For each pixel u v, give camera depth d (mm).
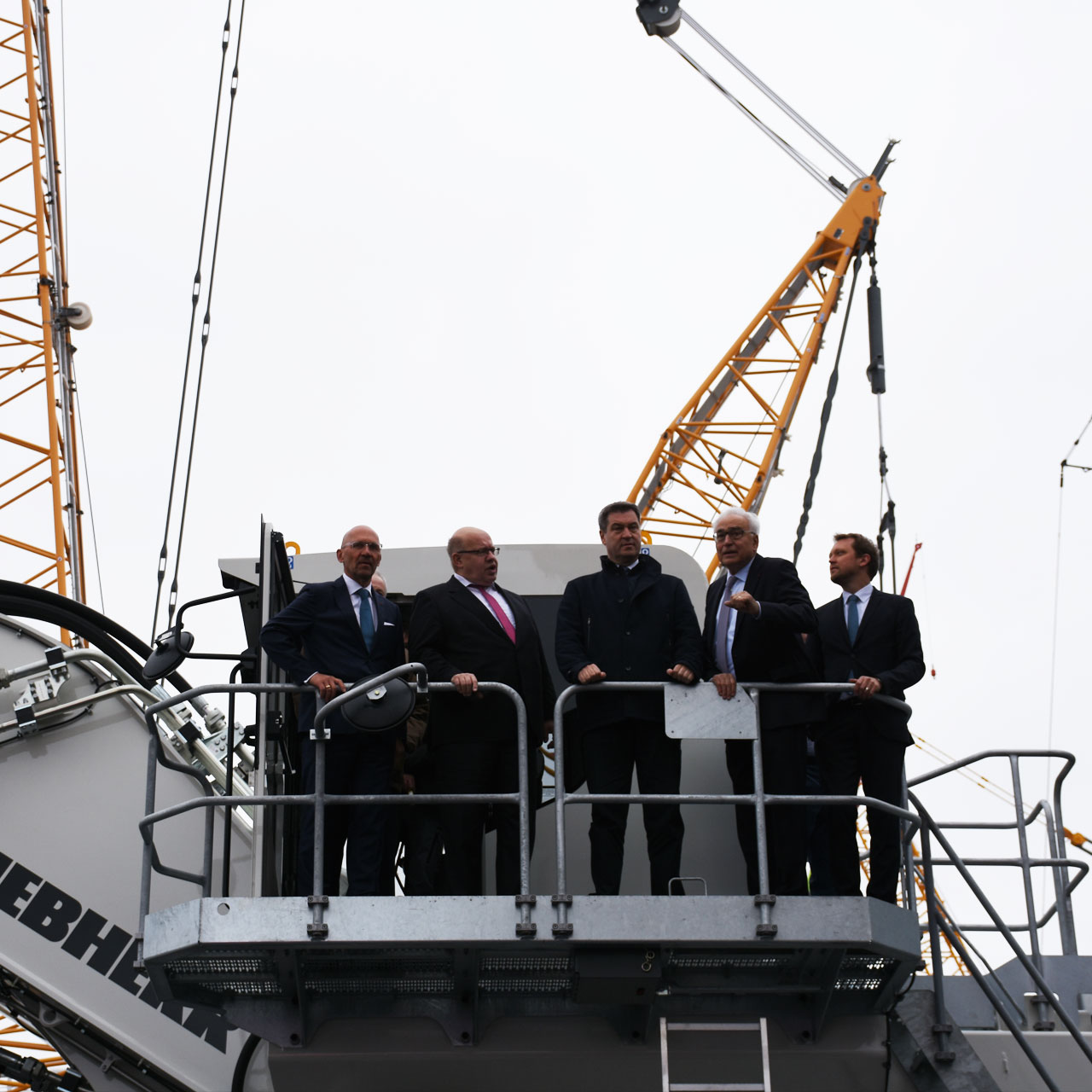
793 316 34344
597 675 7293
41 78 26906
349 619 7574
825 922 6695
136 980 7820
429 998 7277
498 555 9656
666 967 7180
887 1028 7402
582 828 8711
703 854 8688
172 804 8102
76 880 7938
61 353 25047
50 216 26109
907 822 7895
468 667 7617
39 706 8117
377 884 7285
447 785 7500
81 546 24188
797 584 7801
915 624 7918
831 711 7863
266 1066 7582
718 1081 7270
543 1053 7219
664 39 30266
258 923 6574
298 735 8156
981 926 8602
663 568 9609
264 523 7656
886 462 25469
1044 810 8961
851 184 34219
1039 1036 7699
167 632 7547
